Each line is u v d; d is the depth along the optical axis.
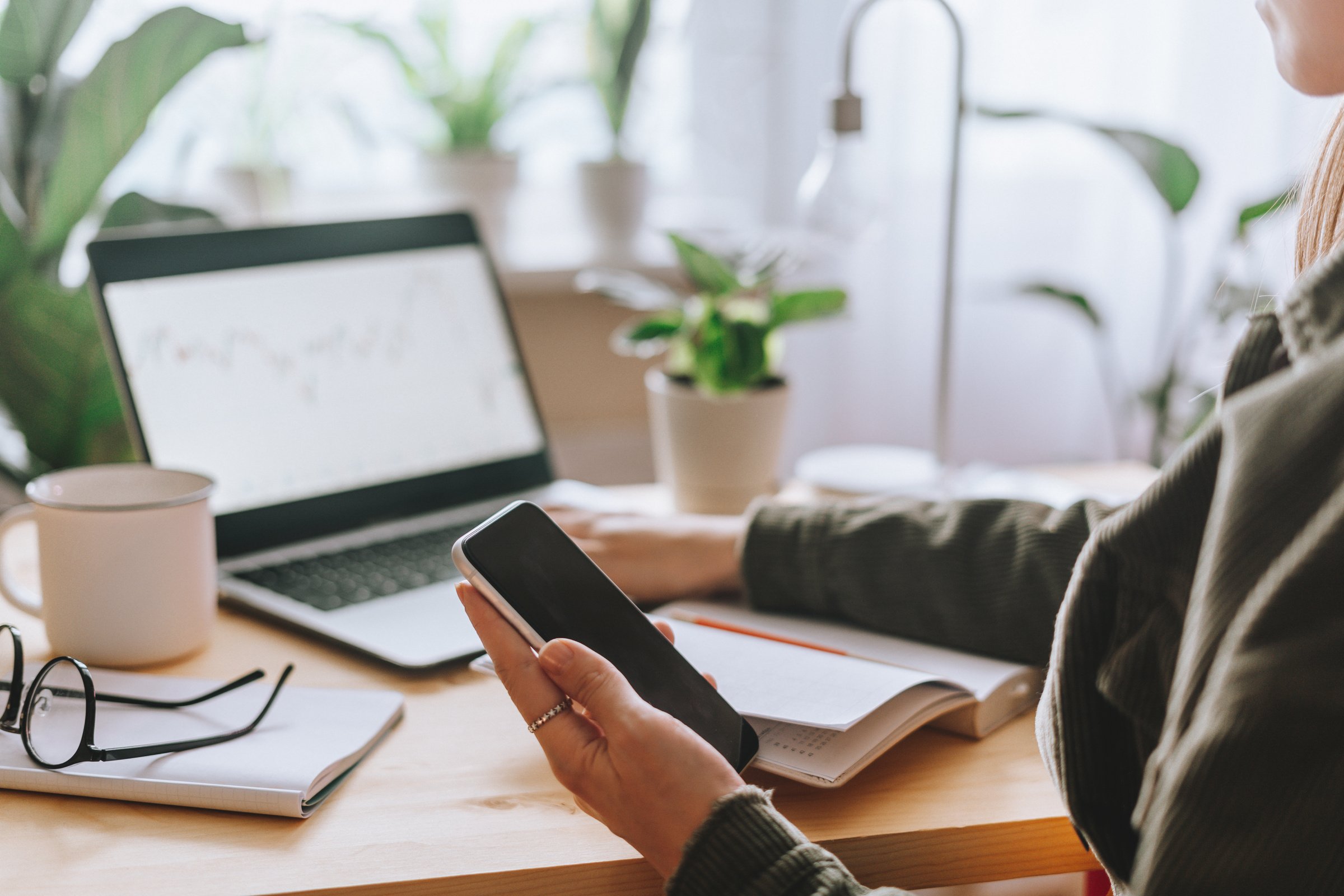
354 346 0.89
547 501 0.90
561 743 0.46
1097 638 0.43
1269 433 0.33
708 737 0.51
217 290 0.83
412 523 0.89
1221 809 0.32
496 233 1.39
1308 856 0.32
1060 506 0.94
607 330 1.45
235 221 1.27
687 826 0.43
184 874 0.46
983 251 1.47
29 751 0.53
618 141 1.42
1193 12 1.44
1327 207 0.58
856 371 1.48
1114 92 1.45
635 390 1.48
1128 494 0.98
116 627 0.63
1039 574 0.64
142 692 0.60
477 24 1.39
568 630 0.50
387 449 0.89
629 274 1.37
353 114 1.38
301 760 0.53
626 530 0.77
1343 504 0.30
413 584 0.77
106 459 1.13
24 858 0.47
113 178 1.28
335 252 0.90
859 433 1.50
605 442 1.45
